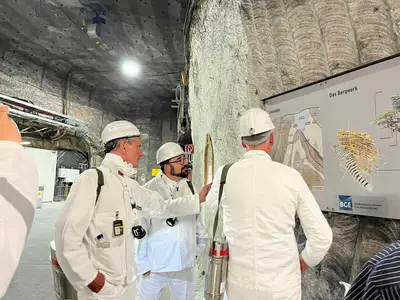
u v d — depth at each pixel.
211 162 3.01
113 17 4.98
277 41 1.58
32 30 5.73
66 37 5.99
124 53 6.57
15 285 3.10
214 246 1.06
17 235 0.51
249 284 0.96
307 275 1.36
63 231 1.08
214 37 2.69
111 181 1.26
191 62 4.27
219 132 2.55
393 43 1.03
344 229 1.17
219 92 2.53
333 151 1.21
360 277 0.61
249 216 1.00
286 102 1.50
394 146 0.98
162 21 5.04
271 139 1.16
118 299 1.15
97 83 8.90
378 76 1.04
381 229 1.03
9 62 6.67
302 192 0.98
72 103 8.67
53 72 7.90
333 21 1.25
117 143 1.36
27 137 9.30
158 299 1.85
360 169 1.09
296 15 1.45
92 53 6.74
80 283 1.06
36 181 0.59
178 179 2.00
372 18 1.09
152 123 11.12
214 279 1.03
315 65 1.34
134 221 1.31
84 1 4.58
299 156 1.40
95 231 1.17
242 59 1.93
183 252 1.79
